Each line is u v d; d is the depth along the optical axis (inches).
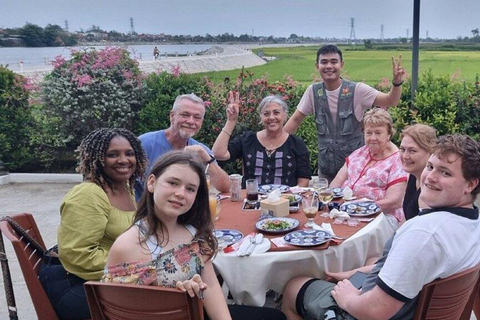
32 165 290.8
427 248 64.7
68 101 269.4
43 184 273.3
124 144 92.1
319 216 111.3
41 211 219.9
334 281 93.1
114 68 270.1
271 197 112.6
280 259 88.2
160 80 267.4
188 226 75.0
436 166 67.6
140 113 266.5
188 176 69.2
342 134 160.7
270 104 148.6
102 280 71.2
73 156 287.9
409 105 213.5
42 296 84.7
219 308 74.7
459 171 65.8
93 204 86.8
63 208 86.6
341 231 99.9
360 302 72.2
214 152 153.4
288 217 111.5
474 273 68.3
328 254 91.8
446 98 204.7
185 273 70.9
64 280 86.5
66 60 274.2
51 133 281.6
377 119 130.6
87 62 272.4
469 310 78.1
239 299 89.6
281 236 98.0
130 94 270.1
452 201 67.2
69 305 84.8
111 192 93.2
